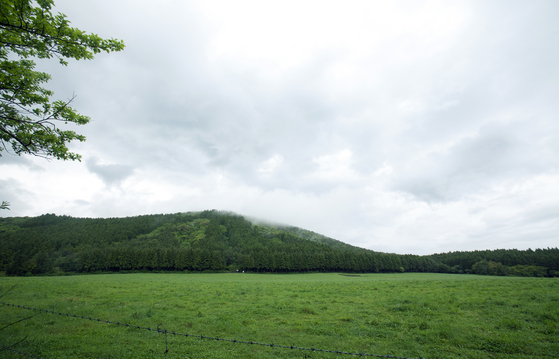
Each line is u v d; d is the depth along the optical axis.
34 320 12.81
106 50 7.51
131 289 27.58
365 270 114.56
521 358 8.80
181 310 16.73
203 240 175.62
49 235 155.25
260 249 148.88
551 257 97.75
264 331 12.33
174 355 9.30
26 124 8.25
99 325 12.55
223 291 26.83
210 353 9.52
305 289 28.73
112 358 8.89
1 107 8.08
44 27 6.41
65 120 9.06
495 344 9.95
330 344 10.48
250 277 72.75
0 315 13.53
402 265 123.50
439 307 16.05
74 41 6.98
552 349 9.27
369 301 19.66
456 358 8.98
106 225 185.75
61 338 10.58
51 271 94.56
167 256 102.62
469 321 12.85
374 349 9.91
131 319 13.95
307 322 13.81
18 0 5.75
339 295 23.39
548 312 13.01
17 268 90.06
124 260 98.50
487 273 106.19
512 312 13.99
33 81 8.53
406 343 10.36
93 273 94.88
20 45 6.83
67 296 21.91
